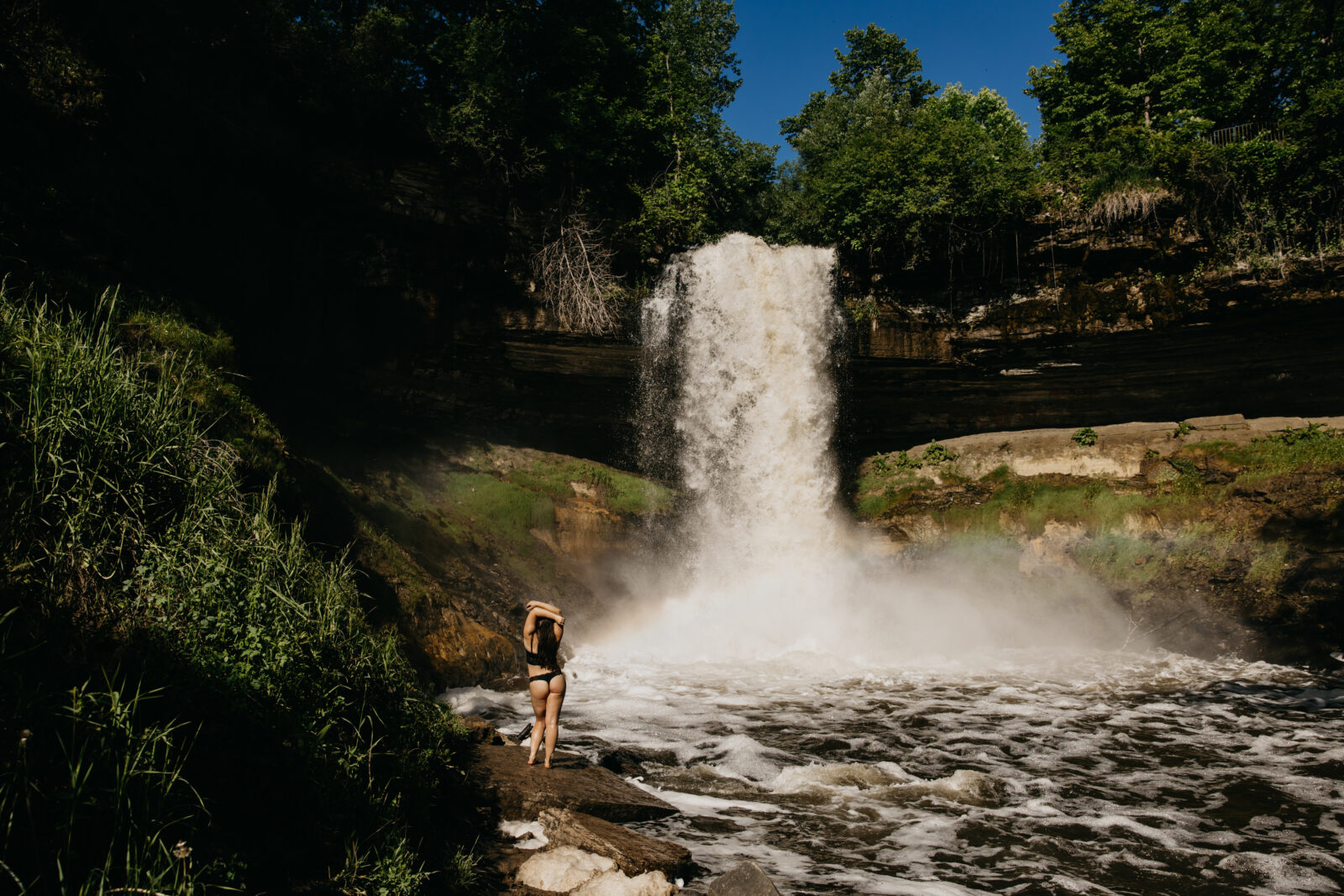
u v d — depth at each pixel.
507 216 19.47
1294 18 23.66
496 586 15.94
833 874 5.26
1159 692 12.81
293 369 17.41
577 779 6.30
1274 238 18.95
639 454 23.77
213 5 14.58
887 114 27.33
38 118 10.02
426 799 4.69
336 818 3.84
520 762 6.50
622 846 4.95
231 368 11.14
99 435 4.61
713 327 21.66
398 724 5.13
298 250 17.30
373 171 17.72
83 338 5.73
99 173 10.95
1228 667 15.52
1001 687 13.16
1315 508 17.55
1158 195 19.44
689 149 22.95
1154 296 19.95
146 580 4.27
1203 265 19.55
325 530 11.43
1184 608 17.98
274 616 4.62
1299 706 11.70
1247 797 7.28
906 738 9.57
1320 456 18.48
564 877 4.54
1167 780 7.84
